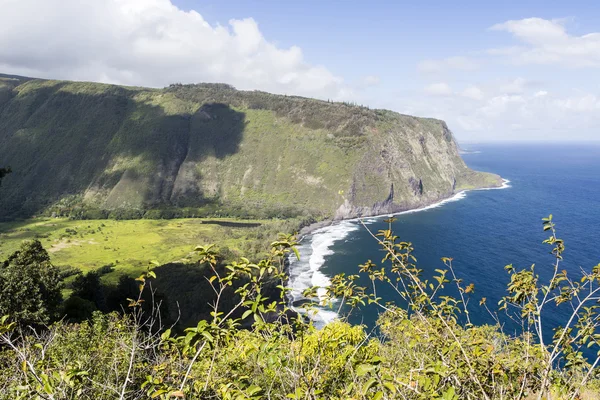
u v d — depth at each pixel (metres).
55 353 9.95
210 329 4.77
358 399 4.67
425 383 4.55
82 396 6.66
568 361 6.06
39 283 37.84
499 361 5.56
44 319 31.17
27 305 33.03
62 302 47.41
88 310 41.56
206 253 5.26
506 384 5.32
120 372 7.48
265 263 5.36
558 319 47.97
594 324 6.09
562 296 6.47
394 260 7.16
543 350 5.82
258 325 5.05
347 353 5.88
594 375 5.99
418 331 6.61
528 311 6.38
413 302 7.22
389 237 7.09
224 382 6.38
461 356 5.82
